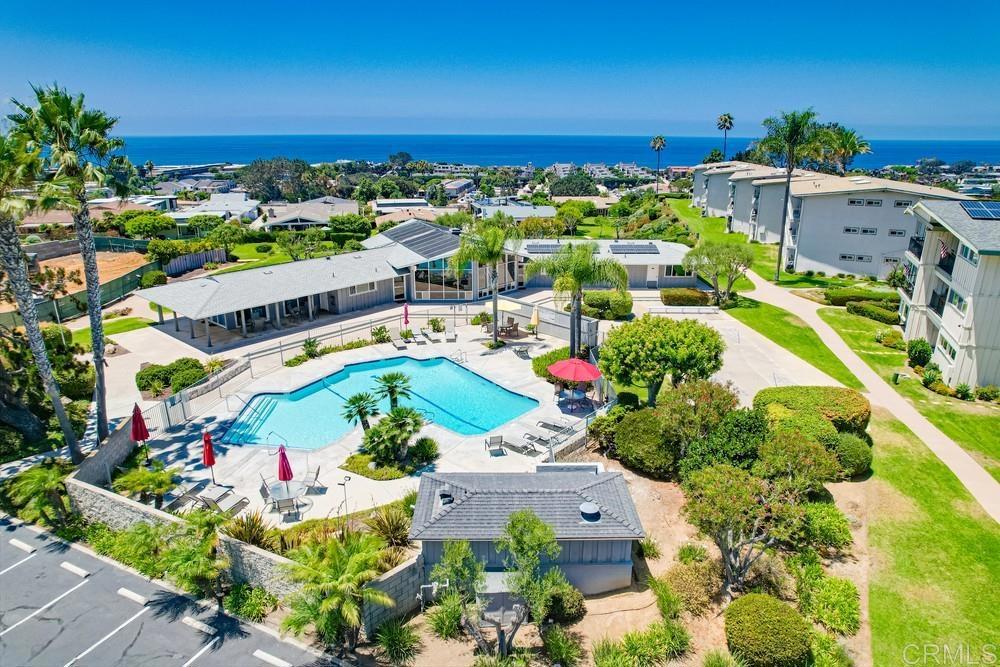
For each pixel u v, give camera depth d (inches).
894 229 2187.5
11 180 775.7
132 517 786.2
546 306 1854.1
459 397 1255.5
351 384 1314.0
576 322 1285.7
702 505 686.5
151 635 650.2
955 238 1386.6
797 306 1915.6
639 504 881.5
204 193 5890.8
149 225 3048.7
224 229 2965.1
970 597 709.9
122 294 2018.9
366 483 903.7
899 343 1540.4
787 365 1421.0
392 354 1459.2
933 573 749.3
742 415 913.5
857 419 1013.8
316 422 1133.7
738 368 1400.1
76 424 1063.0
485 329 1638.8
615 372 1055.0
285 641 645.9
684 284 2159.2
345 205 4591.5
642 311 1856.5
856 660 627.5
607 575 724.7
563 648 627.8
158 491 807.1
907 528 833.5
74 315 1769.2
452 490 761.6
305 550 658.2
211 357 1409.9
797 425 954.7
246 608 684.1
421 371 1393.9
